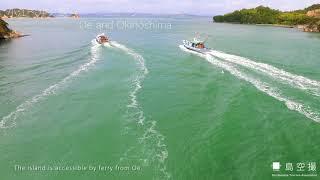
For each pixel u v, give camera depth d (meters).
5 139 24.45
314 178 18.70
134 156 21.83
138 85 36.88
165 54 56.44
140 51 60.03
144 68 45.09
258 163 20.34
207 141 23.28
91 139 24.34
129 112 28.95
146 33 108.75
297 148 21.89
